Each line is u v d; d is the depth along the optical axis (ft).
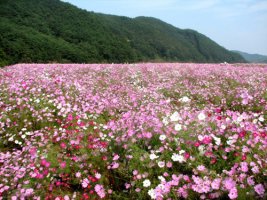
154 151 16.19
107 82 43.45
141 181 14.64
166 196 12.96
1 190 14.69
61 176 16.17
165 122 18.52
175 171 14.98
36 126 24.88
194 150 15.92
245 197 11.91
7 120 24.56
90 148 18.83
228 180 12.26
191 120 19.11
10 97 30.45
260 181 12.92
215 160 15.02
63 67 62.39
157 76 51.75
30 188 14.85
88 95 32.99
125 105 30.35
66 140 21.34
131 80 47.21
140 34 490.49
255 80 45.62
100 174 15.69
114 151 17.76
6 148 21.62
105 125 22.35
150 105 28.99
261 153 14.58
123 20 534.37
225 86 41.57
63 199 14.12
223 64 93.91
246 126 17.49
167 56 450.71
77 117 25.30
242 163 13.43
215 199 12.42
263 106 29.19
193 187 12.50
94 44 249.14
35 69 54.90
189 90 40.04
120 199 14.34
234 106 31.78
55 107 28.45
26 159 17.94
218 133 17.11
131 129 18.83
